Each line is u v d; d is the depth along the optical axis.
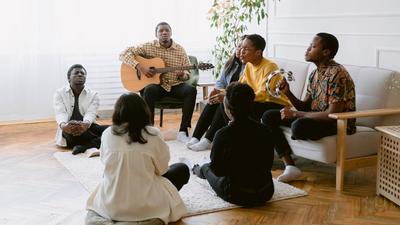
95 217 2.82
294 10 5.15
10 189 3.52
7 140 4.89
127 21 5.83
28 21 5.52
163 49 5.05
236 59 4.48
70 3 5.61
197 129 4.55
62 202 3.27
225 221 2.95
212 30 6.23
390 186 3.25
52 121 5.73
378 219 2.99
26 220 2.98
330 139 3.46
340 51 4.64
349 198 3.33
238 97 2.99
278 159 4.25
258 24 5.34
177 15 6.04
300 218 3.00
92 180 3.67
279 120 3.71
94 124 4.60
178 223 2.92
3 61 5.54
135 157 2.75
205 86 5.09
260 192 3.13
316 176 3.80
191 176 3.71
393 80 3.67
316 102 3.68
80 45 5.71
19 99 5.67
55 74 5.71
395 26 4.09
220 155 3.05
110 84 5.89
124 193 2.77
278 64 4.50
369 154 3.60
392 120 3.64
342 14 4.58
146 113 2.79
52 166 4.04
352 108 3.55
